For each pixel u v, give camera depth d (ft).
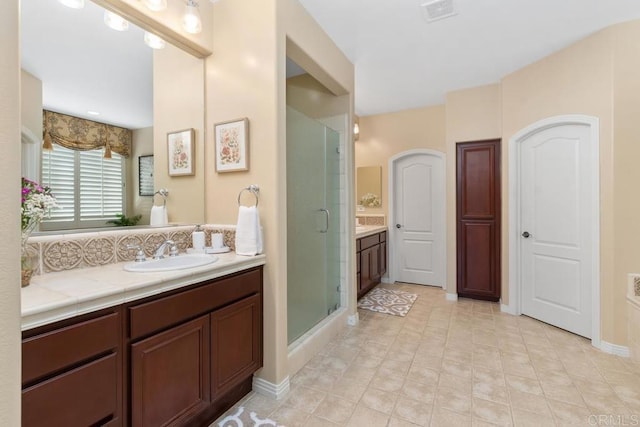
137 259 5.66
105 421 3.72
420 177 14.67
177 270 4.82
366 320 10.35
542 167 9.90
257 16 6.31
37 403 3.13
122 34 5.83
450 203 12.52
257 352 6.17
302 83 10.53
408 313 11.00
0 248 1.66
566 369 7.14
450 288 12.54
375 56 9.45
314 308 8.63
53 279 4.30
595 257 8.29
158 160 6.40
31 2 4.70
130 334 3.99
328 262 9.45
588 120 8.35
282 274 6.37
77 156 5.18
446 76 10.96
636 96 7.63
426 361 7.58
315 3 6.99
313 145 8.59
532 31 8.14
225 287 5.43
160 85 6.38
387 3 7.01
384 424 5.41
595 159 8.24
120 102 5.81
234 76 6.63
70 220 5.03
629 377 6.79
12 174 1.72
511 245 10.74
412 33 8.21
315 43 7.59
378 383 6.65
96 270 4.89
